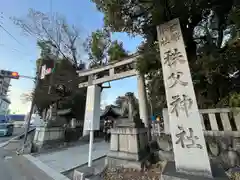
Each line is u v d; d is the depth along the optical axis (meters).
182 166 2.55
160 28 3.57
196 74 4.77
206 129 4.86
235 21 3.51
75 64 16.84
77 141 12.78
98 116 6.29
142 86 8.35
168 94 3.04
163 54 3.33
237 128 4.11
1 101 30.75
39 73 11.07
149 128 7.60
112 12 4.40
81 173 4.16
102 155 7.54
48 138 9.98
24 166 6.00
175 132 2.78
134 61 7.76
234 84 4.89
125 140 5.18
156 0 3.82
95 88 6.57
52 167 5.80
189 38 5.21
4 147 10.59
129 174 4.33
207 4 4.36
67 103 15.80
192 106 2.72
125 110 5.80
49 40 15.53
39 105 15.40
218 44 5.63
